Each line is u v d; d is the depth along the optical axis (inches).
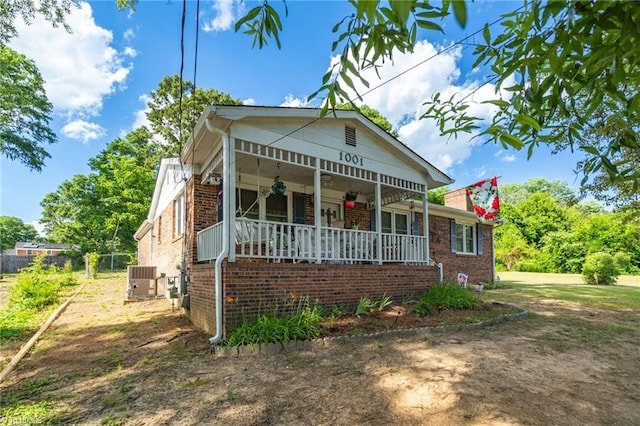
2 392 154.7
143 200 1210.0
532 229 1299.2
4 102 722.2
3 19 326.6
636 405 138.9
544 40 74.5
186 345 223.9
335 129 318.7
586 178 95.4
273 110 268.8
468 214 604.1
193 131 276.5
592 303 414.0
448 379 163.5
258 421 126.3
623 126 90.9
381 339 231.5
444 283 374.3
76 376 172.7
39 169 832.3
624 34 64.2
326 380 163.2
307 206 402.6
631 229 991.0
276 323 221.8
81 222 1229.1
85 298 459.2
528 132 95.0
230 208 247.1
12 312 338.6
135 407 138.4
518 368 179.6
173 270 410.0
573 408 135.4
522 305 396.5
